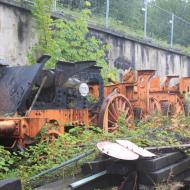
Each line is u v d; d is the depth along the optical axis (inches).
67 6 676.7
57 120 379.2
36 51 545.3
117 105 443.2
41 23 542.6
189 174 254.2
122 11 789.2
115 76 613.0
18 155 311.6
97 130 385.1
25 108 359.3
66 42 553.9
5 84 374.6
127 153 216.2
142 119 462.0
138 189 221.9
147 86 522.0
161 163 225.8
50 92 382.0
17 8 537.0
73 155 280.5
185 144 268.4
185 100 657.0
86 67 408.8
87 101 418.3
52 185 226.4
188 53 957.8
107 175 228.2
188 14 1288.1
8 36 525.3
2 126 311.4
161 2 1306.6
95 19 707.4
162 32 919.7
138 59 775.1
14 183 170.9
